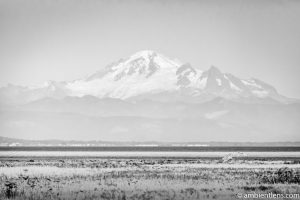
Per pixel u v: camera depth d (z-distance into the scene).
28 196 72.75
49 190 77.94
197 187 80.75
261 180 90.56
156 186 82.00
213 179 92.38
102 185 83.88
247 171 110.25
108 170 113.75
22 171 109.69
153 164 141.25
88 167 124.56
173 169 118.00
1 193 74.81
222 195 72.88
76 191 77.19
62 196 72.75
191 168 121.44
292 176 92.44
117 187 81.50
